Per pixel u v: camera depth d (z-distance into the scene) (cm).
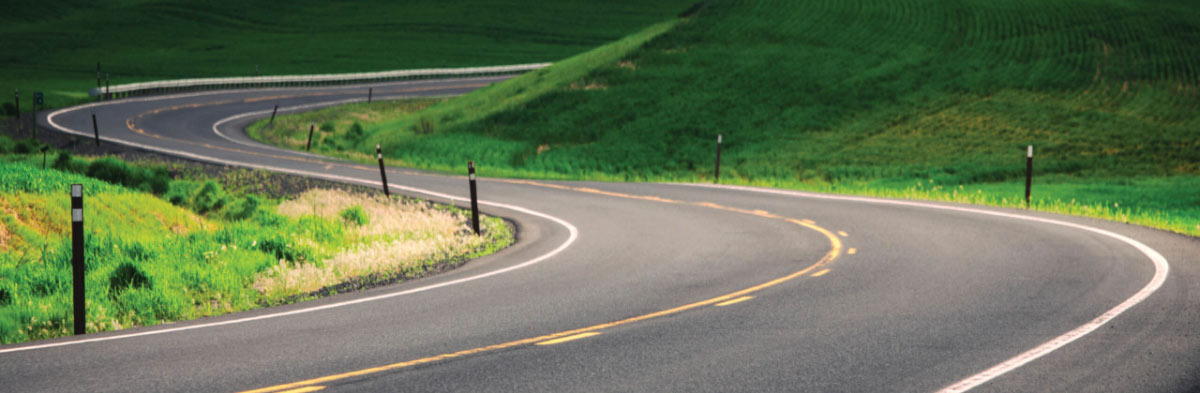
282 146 4959
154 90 7350
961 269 1180
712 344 785
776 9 8294
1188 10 7688
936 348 758
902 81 5897
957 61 6319
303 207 2283
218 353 774
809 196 2400
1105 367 687
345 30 12112
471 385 663
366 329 866
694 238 1584
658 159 4778
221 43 11362
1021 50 6488
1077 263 1205
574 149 5116
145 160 3666
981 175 3884
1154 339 770
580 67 7138
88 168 2833
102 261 1366
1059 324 838
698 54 6988
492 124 5822
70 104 6391
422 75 9081
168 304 1060
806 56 6688
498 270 1254
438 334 838
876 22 7656
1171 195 2984
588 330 849
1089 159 4119
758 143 4934
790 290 1048
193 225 1983
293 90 8000
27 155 3578
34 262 1327
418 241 1599
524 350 770
